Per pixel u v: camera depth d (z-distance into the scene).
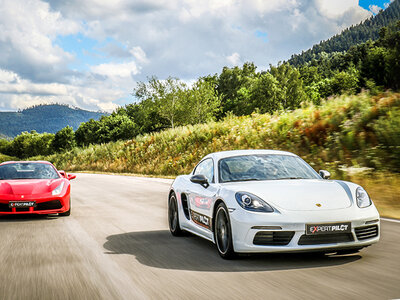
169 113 65.06
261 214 4.55
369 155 12.18
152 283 4.03
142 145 34.31
